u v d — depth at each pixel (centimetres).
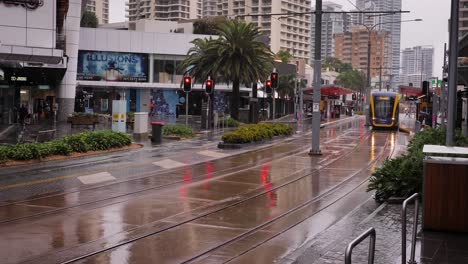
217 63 4578
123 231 980
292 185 1623
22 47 2623
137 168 1930
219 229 1022
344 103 10794
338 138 3797
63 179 1611
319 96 2550
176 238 943
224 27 4634
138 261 795
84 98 6562
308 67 11850
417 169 1273
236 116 4881
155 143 3006
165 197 1357
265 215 1169
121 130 3338
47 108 5547
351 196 1452
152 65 6819
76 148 2295
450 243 862
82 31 6469
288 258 805
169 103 6994
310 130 4697
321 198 1409
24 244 873
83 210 1168
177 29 8881
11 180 1561
